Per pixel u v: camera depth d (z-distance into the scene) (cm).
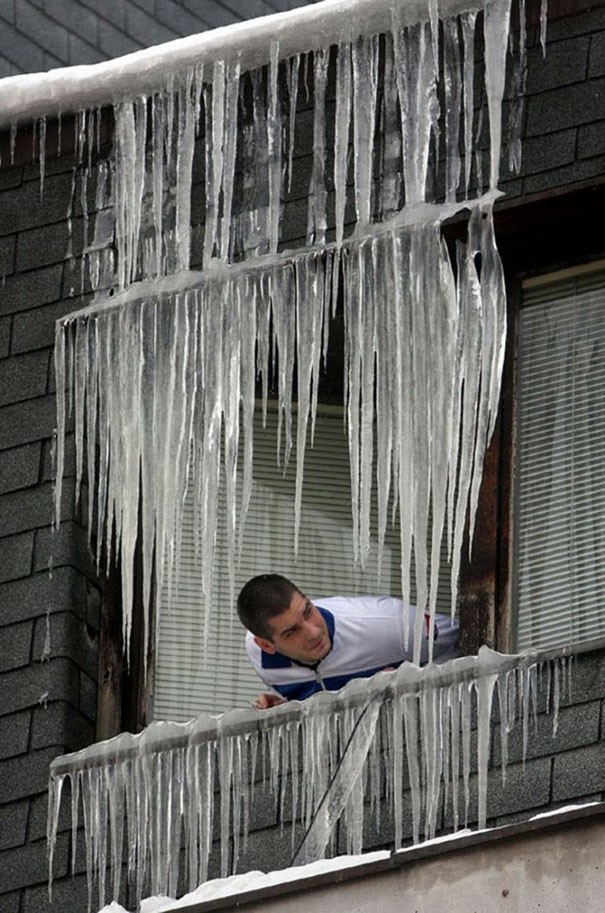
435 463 2739
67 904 2812
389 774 2728
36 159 3044
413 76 2808
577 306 2811
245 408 2838
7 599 2928
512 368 2823
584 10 2814
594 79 2797
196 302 2903
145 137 2950
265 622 2780
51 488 2944
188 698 2903
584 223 2797
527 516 2794
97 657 2916
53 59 3253
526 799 2662
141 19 3247
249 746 2786
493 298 2753
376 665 2798
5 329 3012
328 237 2883
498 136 2736
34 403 2977
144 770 2816
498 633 2775
